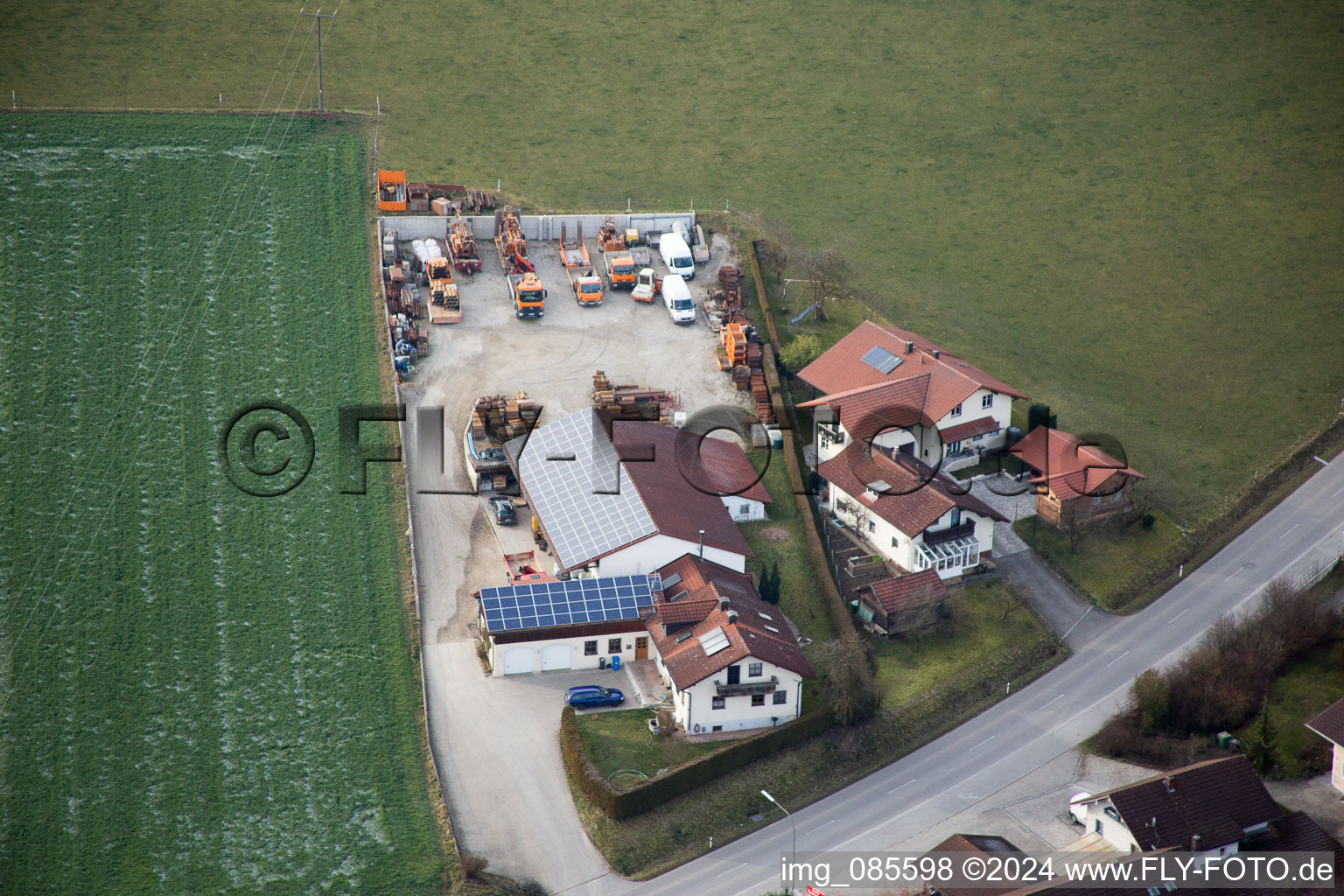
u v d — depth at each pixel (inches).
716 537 3946.9
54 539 4013.3
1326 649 3772.1
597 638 3695.9
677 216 5413.4
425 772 3430.1
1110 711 3654.0
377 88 6171.3
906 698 3654.0
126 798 3353.8
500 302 5000.0
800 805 3398.1
